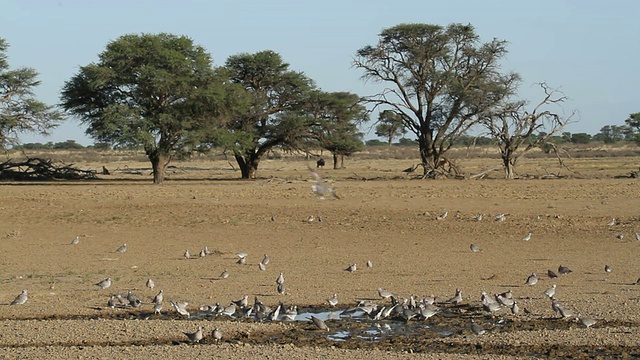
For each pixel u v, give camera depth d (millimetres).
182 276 22172
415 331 15875
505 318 16750
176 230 32625
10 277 22141
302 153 90875
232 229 32688
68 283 21188
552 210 37406
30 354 14125
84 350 14359
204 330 15898
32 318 17156
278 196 45625
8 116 69250
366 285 20453
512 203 40438
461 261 24375
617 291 19250
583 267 23031
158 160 63094
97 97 65250
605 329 15570
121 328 16000
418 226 32656
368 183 59688
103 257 25906
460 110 68750
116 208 39750
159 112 63656
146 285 20594
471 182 60531
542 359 13781
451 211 37156
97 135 63156
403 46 69375
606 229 31188
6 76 69125
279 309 16812
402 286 20281
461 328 16031
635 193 46125
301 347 14664
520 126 66938
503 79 69000
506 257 25109
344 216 35938
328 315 17141
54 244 29109
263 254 26250
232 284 20750
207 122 64562
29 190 52375
